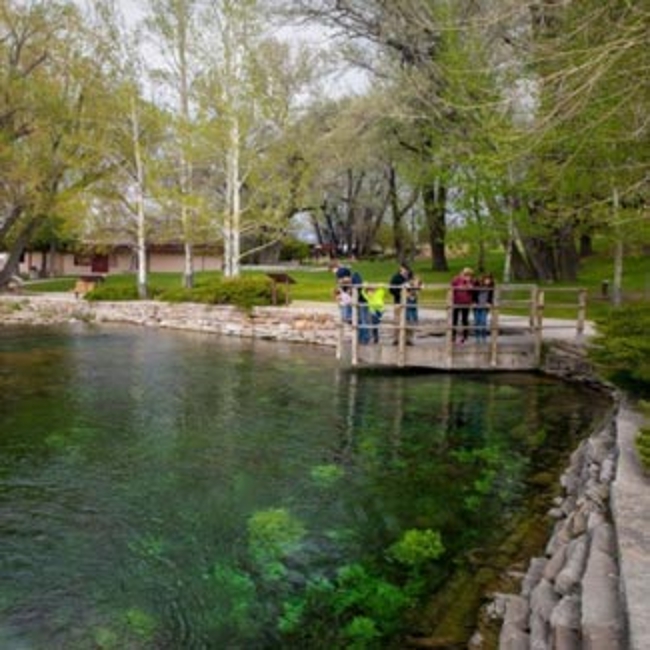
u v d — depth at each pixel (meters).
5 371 16.39
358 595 5.93
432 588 6.02
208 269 57.81
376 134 29.42
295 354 19.42
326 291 30.69
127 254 56.47
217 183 31.45
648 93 9.51
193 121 27.61
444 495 8.36
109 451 9.95
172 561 6.54
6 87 29.98
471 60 18.88
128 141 29.72
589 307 22.83
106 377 15.75
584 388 14.51
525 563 6.31
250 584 6.13
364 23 26.09
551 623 4.19
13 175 30.00
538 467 9.46
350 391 14.30
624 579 4.08
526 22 14.55
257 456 9.85
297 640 5.28
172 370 16.75
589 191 15.49
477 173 20.94
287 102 28.36
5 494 8.18
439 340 16.70
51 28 30.61
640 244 20.38
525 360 16.09
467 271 16.77
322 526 7.39
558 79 9.33
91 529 7.22
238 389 14.48
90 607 5.71
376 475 9.09
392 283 18.28
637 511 5.31
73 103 30.53
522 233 23.58
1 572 6.26
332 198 52.62
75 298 30.55
